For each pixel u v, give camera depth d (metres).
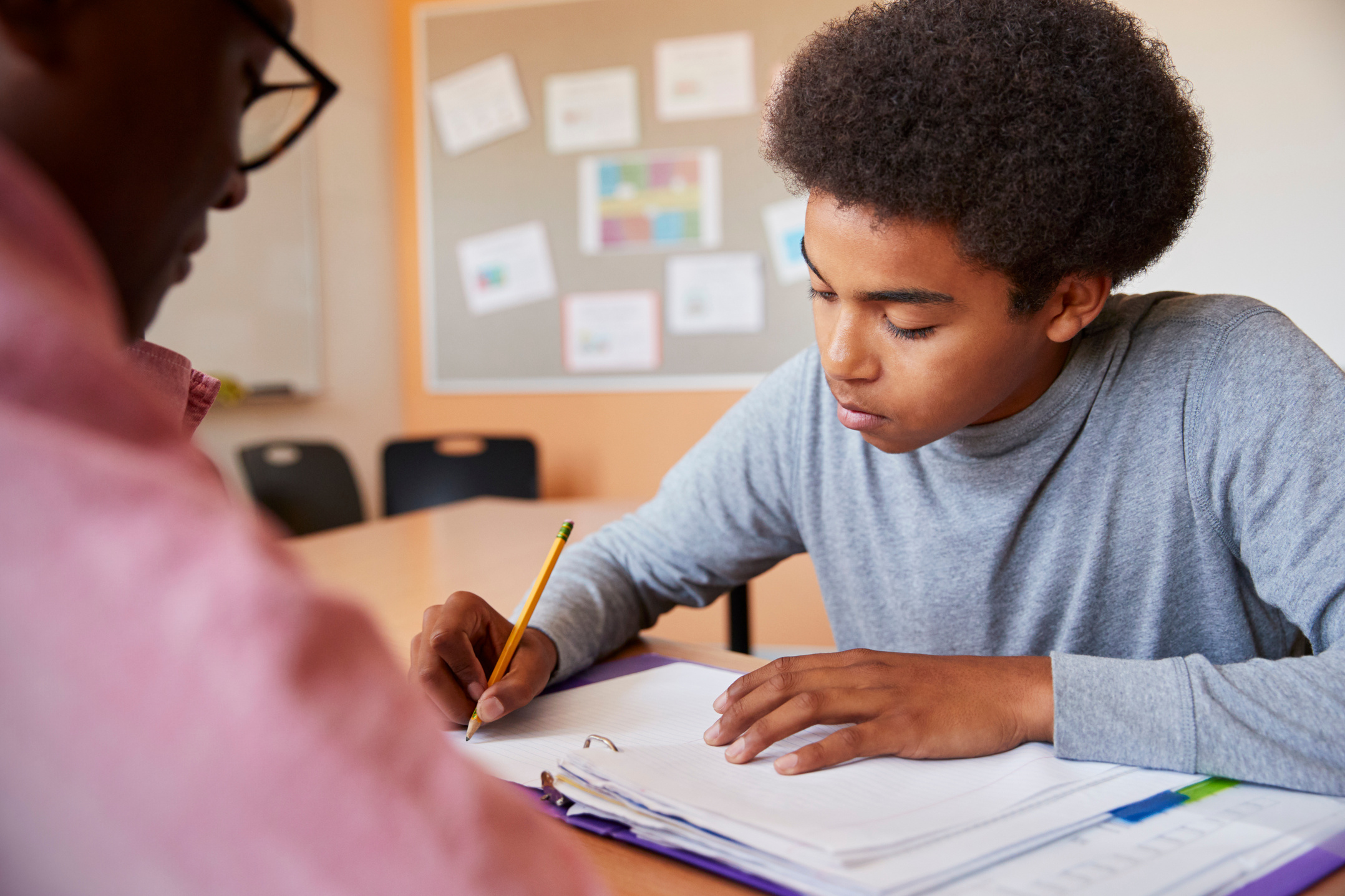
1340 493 0.65
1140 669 0.61
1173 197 0.67
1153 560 0.80
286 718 0.24
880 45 0.62
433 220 3.31
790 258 3.00
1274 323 0.75
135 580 0.24
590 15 3.09
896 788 0.54
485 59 3.20
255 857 0.24
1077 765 0.58
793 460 0.94
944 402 0.66
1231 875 0.45
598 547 0.95
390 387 3.37
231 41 0.36
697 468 0.96
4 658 0.24
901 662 0.63
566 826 0.54
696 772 0.56
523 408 3.28
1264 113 2.55
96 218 0.33
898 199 0.59
